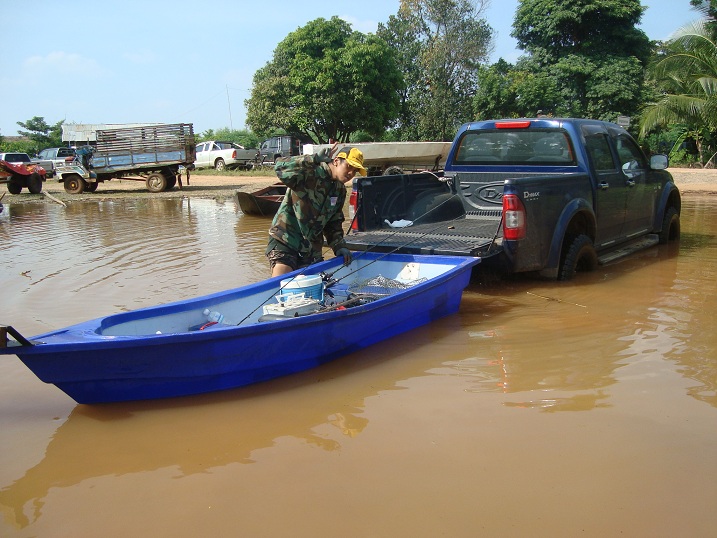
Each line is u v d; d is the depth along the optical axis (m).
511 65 39.31
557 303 6.13
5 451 3.43
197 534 2.68
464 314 5.87
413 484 3.02
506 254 6.16
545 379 4.25
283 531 2.69
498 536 2.62
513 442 3.39
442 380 4.29
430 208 7.57
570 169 7.12
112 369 3.72
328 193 5.59
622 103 34.62
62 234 11.62
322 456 3.30
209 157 34.25
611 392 4.01
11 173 22.12
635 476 3.04
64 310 6.11
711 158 30.14
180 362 3.85
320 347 4.48
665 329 5.23
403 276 6.28
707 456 3.21
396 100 34.69
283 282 5.25
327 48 32.47
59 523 2.78
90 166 22.84
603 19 35.41
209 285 7.04
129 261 8.61
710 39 25.47
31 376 4.54
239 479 3.10
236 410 3.89
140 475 3.16
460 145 7.86
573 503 2.84
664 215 9.08
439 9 36.41
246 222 12.94
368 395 4.07
